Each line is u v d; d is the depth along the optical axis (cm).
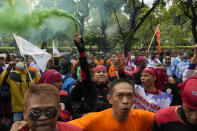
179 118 159
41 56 504
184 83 157
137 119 186
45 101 124
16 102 425
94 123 181
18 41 340
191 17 1903
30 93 127
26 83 428
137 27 1655
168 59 730
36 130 125
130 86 173
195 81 144
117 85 174
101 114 184
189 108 140
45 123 124
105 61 1120
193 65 237
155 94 282
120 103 169
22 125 136
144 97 277
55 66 598
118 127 178
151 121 191
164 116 166
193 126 152
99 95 266
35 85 131
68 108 275
